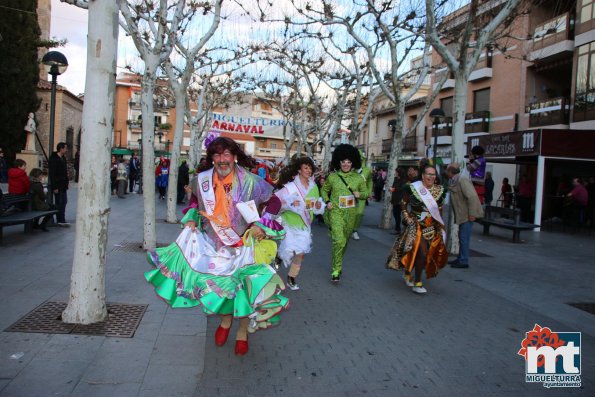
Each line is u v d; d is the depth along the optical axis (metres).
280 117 56.44
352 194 7.27
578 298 6.75
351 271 8.12
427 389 3.74
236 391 3.54
